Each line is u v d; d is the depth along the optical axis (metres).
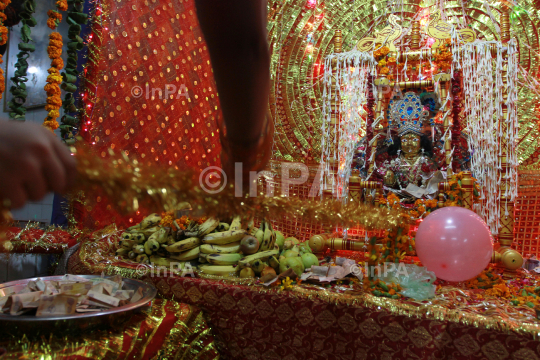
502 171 2.19
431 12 2.88
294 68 3.26
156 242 1.87
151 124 2.72
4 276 2.01
